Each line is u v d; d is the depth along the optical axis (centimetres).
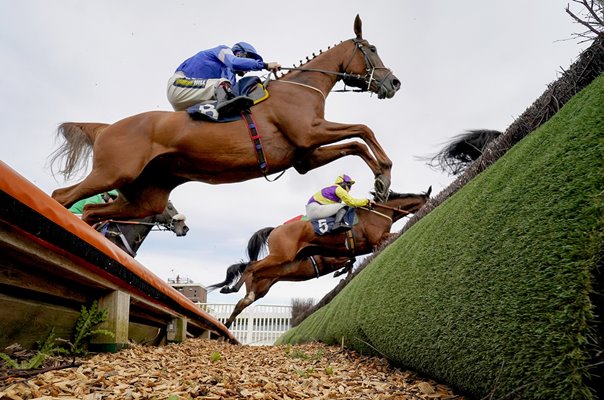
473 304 205
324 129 394
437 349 235
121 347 303
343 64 445
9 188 189
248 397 204
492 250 205
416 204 759
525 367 160
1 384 180
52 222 218
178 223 751
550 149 204
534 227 179
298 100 396
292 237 764
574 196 164
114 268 281
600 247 146
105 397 184
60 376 207
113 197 553
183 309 462
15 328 232
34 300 254
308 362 394
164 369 268
